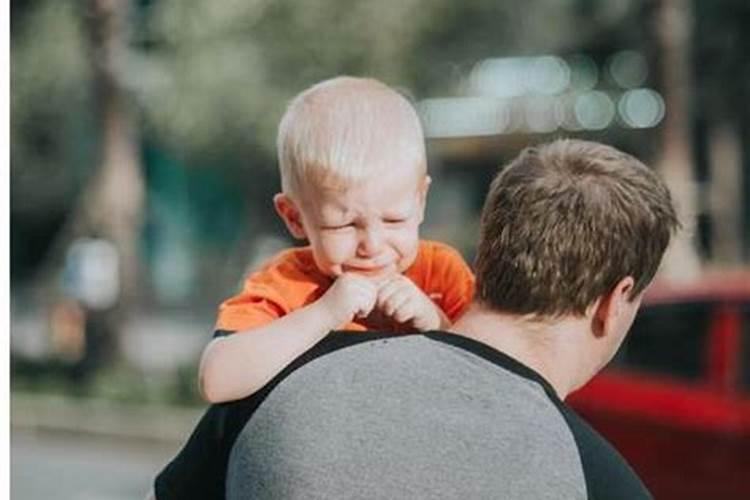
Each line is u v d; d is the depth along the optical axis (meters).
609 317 3.01
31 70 25.42
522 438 2.83
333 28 23.55
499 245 3.00
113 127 21.61
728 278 10.34
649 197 3.03
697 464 9.61
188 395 19.80
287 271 3.29
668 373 9.83
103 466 17.31
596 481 2.83
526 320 2.99
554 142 3.15
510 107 29.56
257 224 34.56
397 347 2.99
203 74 23.25
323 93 3.17
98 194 21.78
